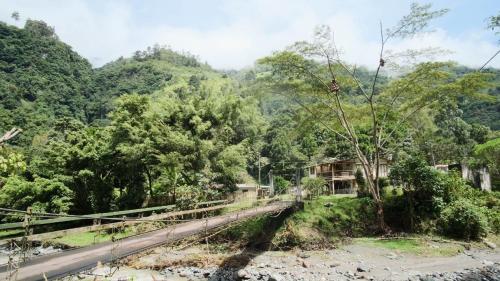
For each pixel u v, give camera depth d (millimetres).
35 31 133125
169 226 15406
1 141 5312
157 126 30359
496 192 28094
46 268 8289
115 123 30812
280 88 25219
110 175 32938
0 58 99000
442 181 24234
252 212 21453
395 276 15531
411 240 21812
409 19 22078
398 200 25469
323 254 19828
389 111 27078
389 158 42562
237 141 37688
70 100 98375
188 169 30484
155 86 117875
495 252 19812
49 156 31516
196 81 102688
